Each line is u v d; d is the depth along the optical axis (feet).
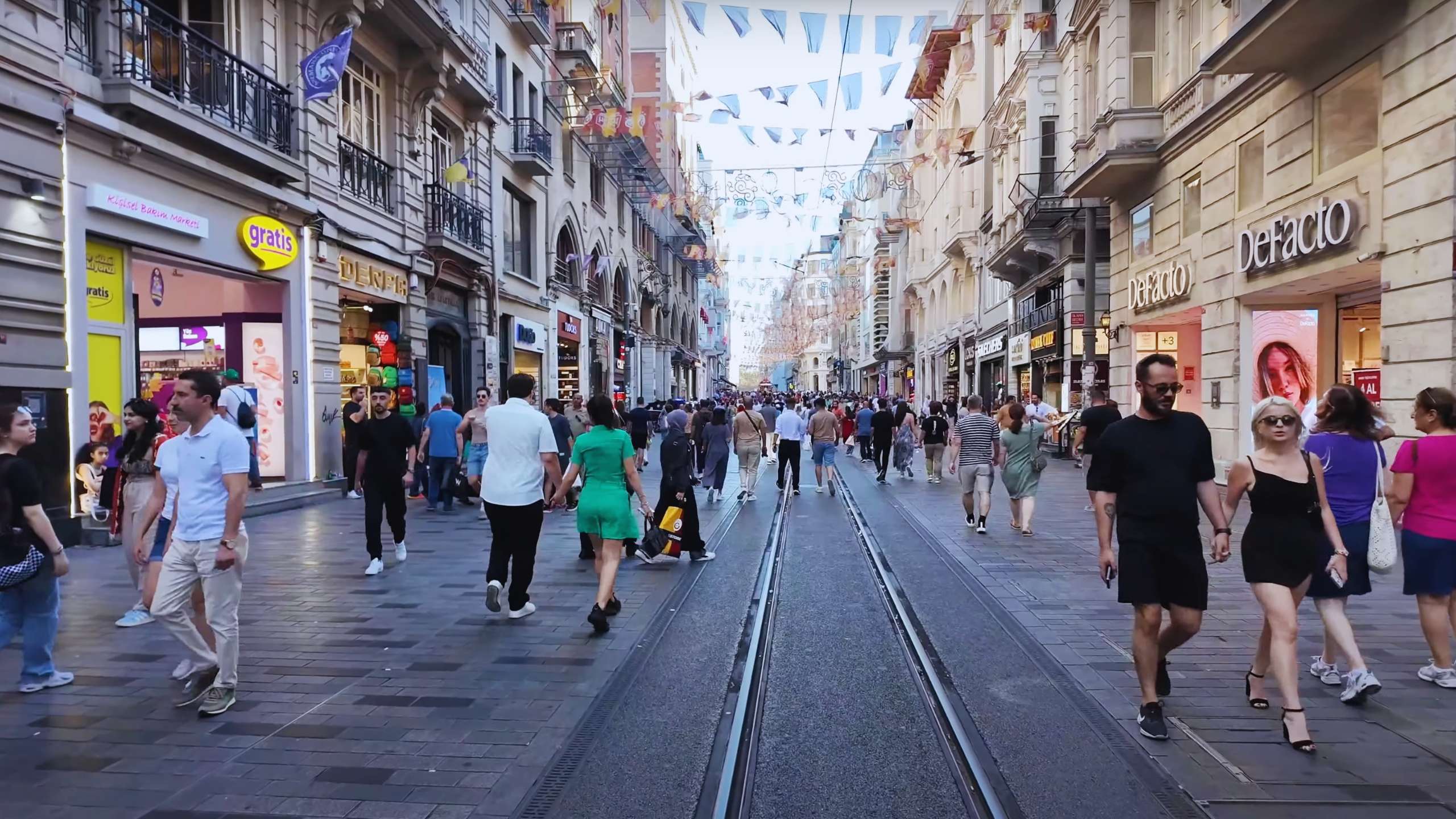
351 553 31.24
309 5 47.37
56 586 16.65
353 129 54.13
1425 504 16.46
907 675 17.76
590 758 13.52
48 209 31.27
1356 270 38.86
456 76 61.87
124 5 34.91
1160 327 63.62
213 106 39.24
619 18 115.96
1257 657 15.62
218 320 47.11
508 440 21.90
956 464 64.08
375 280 55.62
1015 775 12.90
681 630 21.09
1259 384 48.16
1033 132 82.33
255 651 19.12
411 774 12.89
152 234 36.47
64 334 31.99
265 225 43.52
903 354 185.06
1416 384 33.47
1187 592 14.21
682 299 191.72
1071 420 73.87
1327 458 16.28
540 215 88.22
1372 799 12.03
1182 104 55.21
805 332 250.78
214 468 15.29
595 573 27.99
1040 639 20.22
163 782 12.55
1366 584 16.24
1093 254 67.41
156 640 19.84
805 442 115.55
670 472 30.09
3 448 15.96
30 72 30.35
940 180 146.10
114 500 22.08
